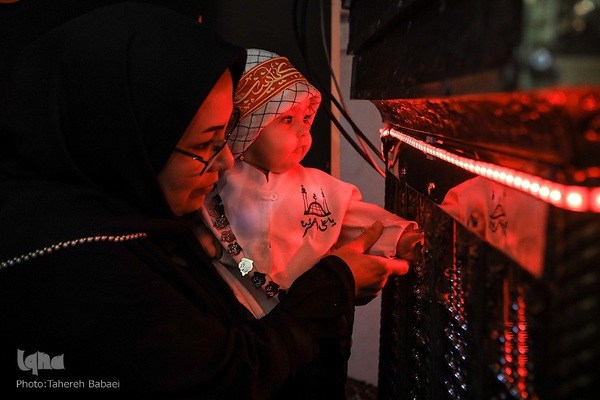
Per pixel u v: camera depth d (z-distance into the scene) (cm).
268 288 105
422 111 75
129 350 75
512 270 51
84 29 88
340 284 91
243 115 105
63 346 74
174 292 81
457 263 68
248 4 181
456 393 69
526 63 36
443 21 54
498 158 54
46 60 88
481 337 59
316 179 115
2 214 82
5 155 92
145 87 84
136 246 82
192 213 99
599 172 41
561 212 42
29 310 75
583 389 43
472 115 56
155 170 86
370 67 92
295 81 106
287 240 108
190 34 87
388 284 109
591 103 38
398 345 100
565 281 42
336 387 93
